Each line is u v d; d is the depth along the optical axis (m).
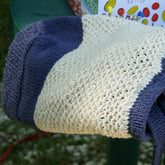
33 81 0.79
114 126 0.62
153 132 0.63
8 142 2.03
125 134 0.63
